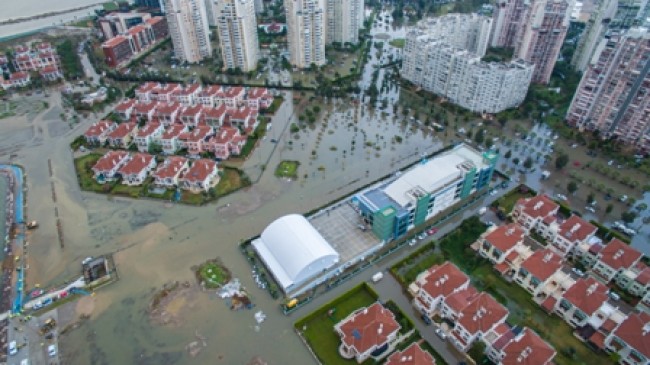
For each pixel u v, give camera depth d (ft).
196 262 414.00
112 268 408.67
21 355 331.77
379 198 444.55
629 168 544.21
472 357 319.47
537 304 364.58
